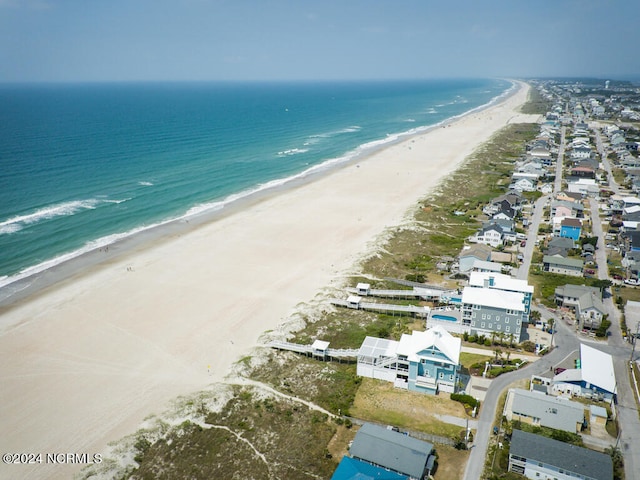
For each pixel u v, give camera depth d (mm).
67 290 86125
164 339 72000
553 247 100562
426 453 47656
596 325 73000
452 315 75188
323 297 84250
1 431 54094
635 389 60938
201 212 128250
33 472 48625
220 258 100062
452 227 118125
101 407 57969
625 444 51781
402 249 104625
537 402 55281
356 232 114500
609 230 114375
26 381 62406
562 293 80938
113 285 88188
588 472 45688
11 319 76750
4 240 104688
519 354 68312
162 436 53375
